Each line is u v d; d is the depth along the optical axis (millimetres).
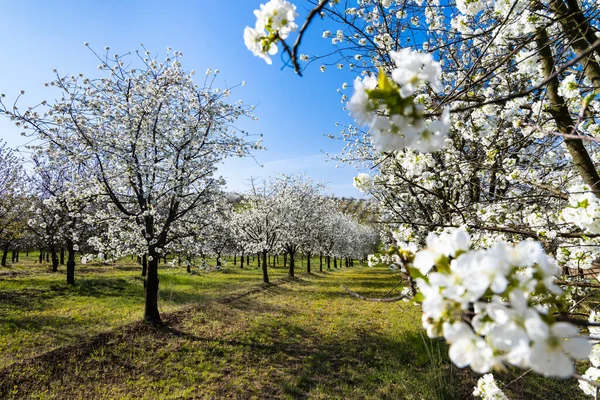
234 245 28047
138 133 8125
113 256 8742
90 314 8820
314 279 21016
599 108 2434
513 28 2395
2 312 8547
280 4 1116
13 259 23922
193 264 9969
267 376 6039
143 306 9984
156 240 8250
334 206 30594
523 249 713
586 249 2209
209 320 8992
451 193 4742
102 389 5367
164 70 8469
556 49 2625
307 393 5461
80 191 8203
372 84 910
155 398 5184
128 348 6832
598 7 1905
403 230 4164
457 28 2873
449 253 797
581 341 655
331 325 9016
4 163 14250
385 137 876
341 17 2646
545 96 2688
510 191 3590
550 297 838
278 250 22156
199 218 9734
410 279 1041
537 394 5074
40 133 7160
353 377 5961
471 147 3838
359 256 39906
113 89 8086
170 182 8484
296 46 1057
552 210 2732
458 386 5270
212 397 5309
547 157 3080
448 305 743
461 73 3578
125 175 8211
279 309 10859
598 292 1956
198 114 8812
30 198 14477
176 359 6531
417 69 847
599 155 2850
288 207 21500
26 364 5883
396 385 5562
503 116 2656
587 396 5012
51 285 12156
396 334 7898
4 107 6539
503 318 682
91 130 7762
